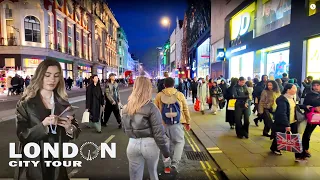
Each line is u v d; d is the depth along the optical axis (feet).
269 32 51.29
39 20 104.68
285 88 16.21
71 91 102.42
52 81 7.20
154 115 8.66
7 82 73.20
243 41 66.23
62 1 124.88
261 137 21.97
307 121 15.71
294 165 14.85
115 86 27.63
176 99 14.19
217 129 25.53
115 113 27.30
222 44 88.99
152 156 8.89
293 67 42.98
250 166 14.76
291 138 15.26
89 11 176.14
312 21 38.04
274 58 52.80
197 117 33.40
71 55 133.18
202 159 16.79
